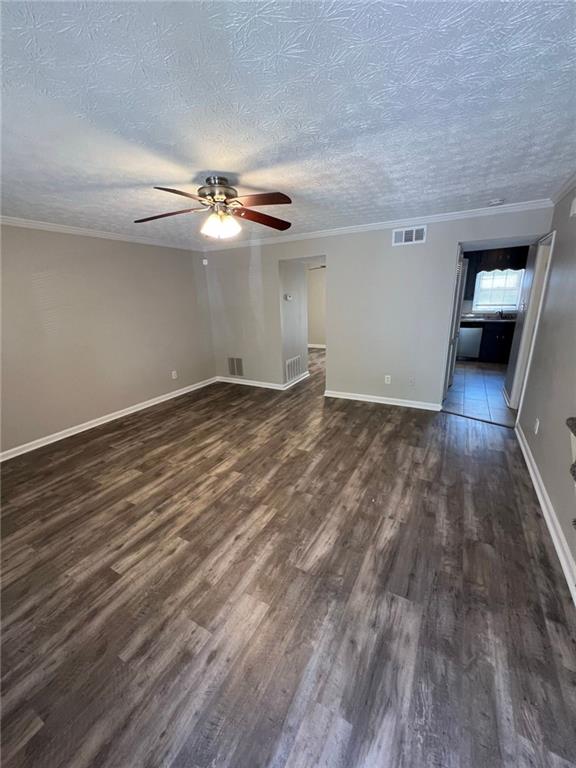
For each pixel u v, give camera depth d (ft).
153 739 3.91
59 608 5.58
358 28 3.29
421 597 5.57
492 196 9.36
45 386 11.56
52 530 7.43
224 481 9.12
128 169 6.61
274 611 5.41
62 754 3.80
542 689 4.23
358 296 13.98
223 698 4.27
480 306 22.80
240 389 17.78
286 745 3.81
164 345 15.93
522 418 10.88
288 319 17.37
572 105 4.72
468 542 6.71
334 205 9.90
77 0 2.87
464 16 3.18
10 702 4.30
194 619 5.32
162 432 12.49
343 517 7.55
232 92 4.28
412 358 13.62
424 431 11.73
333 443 11.10
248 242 15.94
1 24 3.11
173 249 15.87
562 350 7.61
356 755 3.71
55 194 8.05
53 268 11.47
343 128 5.28
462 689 4.26
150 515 7.84
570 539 5.97
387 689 4.29
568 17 3.15
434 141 5.81
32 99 4.27
